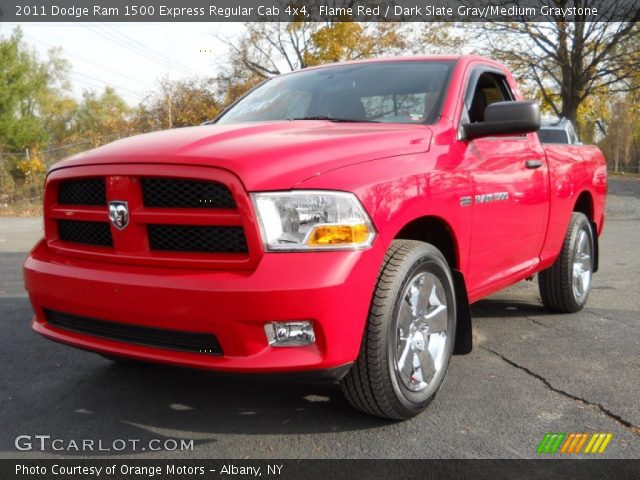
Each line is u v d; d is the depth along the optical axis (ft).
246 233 7.90
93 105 208.54
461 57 12.86
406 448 8.65
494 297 18.62
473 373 11.70
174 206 8.45
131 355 8.61
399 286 8.84
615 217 50.19
